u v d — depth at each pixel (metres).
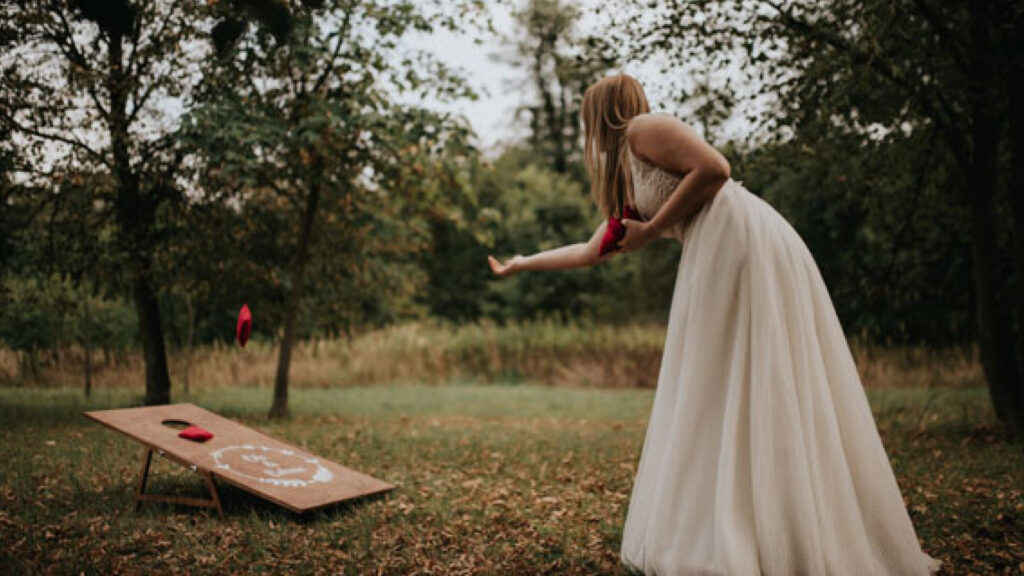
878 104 8.27
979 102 8.20
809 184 15.45
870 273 11.29
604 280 28.88
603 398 14.93
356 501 4.87
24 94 8.14
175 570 3.36
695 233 2.80
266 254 11.01
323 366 17.50
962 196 10.02
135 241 9.46
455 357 19.52
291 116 9.32
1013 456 6.64
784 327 2.68
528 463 6.74
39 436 7.35
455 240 31.00
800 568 2.52
